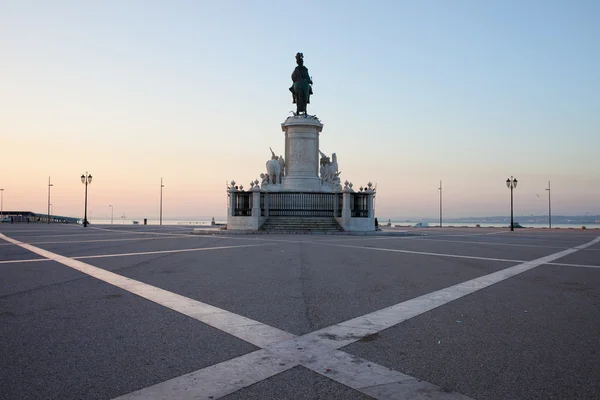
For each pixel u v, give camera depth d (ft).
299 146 126.93
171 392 12.54
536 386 13.05
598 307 23.38
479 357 15.47
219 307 22.93
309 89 134.10
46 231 110.32
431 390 12.75
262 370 14.19
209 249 57.11
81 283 29.94
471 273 35.99
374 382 13.29
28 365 14.52
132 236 88.53
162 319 20.39
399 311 22.30
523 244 71.92
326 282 31.04
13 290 27.40
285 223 111.04
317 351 16.03
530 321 20.38
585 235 112.47
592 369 14.39
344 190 109.60
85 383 13.12
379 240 80.28
